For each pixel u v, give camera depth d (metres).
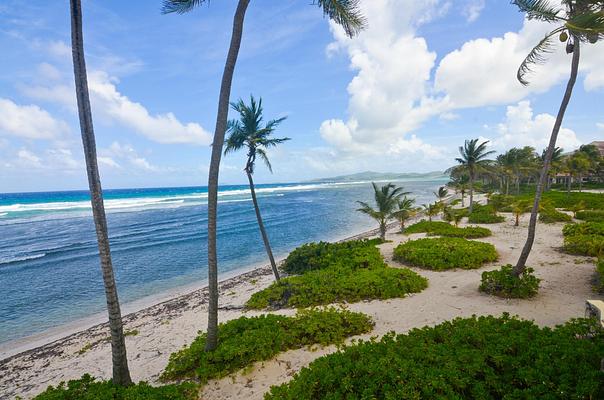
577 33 8.20
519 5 10.66
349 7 7.75
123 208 63.00
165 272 22.22
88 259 25.38
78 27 6.30
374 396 5.47
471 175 39.19
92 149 6.57
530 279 11.66
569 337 6.42
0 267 23.36
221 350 8.46
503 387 5.29
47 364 10.92
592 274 13.44
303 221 45.78
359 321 10.18
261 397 7.22
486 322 7.58
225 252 27.80
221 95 7.71
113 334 7.16
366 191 127.12
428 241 20.48
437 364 6.01
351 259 18.53
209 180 8.18
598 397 4.64
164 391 6.90
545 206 33.03
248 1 7.62
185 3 7.75
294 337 9.36
